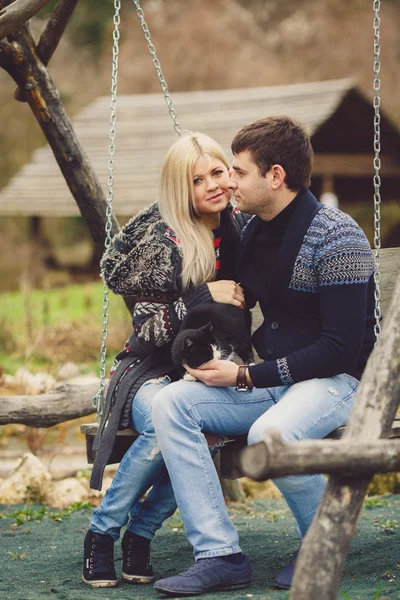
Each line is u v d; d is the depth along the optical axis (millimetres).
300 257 6367
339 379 6406
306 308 6484
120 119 35375
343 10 46938
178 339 6516
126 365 6875
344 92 29875
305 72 46750
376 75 7289
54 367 17891
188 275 6773
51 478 11023
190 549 8039
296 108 30656
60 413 9773
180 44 47781
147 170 32031
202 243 6867
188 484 6164
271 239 6645
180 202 6863
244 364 6785
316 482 6191
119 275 6926
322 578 4848
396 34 45781
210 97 34719
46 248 40844
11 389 13859
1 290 37156
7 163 50281
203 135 7109
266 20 48938
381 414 5113
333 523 4918
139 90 48000
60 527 9305
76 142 9977
